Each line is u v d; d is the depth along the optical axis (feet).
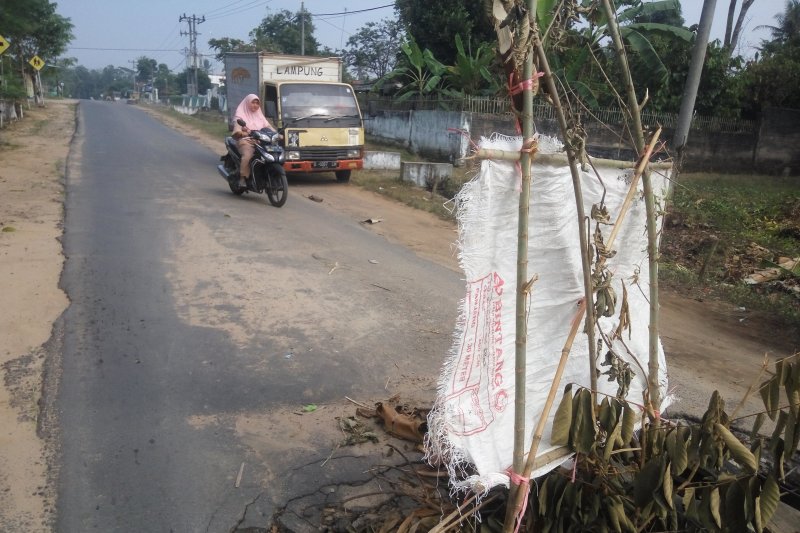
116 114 109.60
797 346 18.38
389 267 23.13
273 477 10.44
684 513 7.92
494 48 7.14
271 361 14.73
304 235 27.04
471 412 7.38
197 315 17.21
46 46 109.81
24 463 10.37
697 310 21.38
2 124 69.77
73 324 15.97
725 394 14.78
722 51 61.46
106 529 9.06
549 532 8.07
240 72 57.41
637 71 43.19
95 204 30.22
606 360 8.18
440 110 58.34
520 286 6.75
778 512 8.86
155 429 11.63
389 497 10.00
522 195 6.59
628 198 7.99
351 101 43.04
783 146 65.21
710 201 40.70
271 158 31.48
